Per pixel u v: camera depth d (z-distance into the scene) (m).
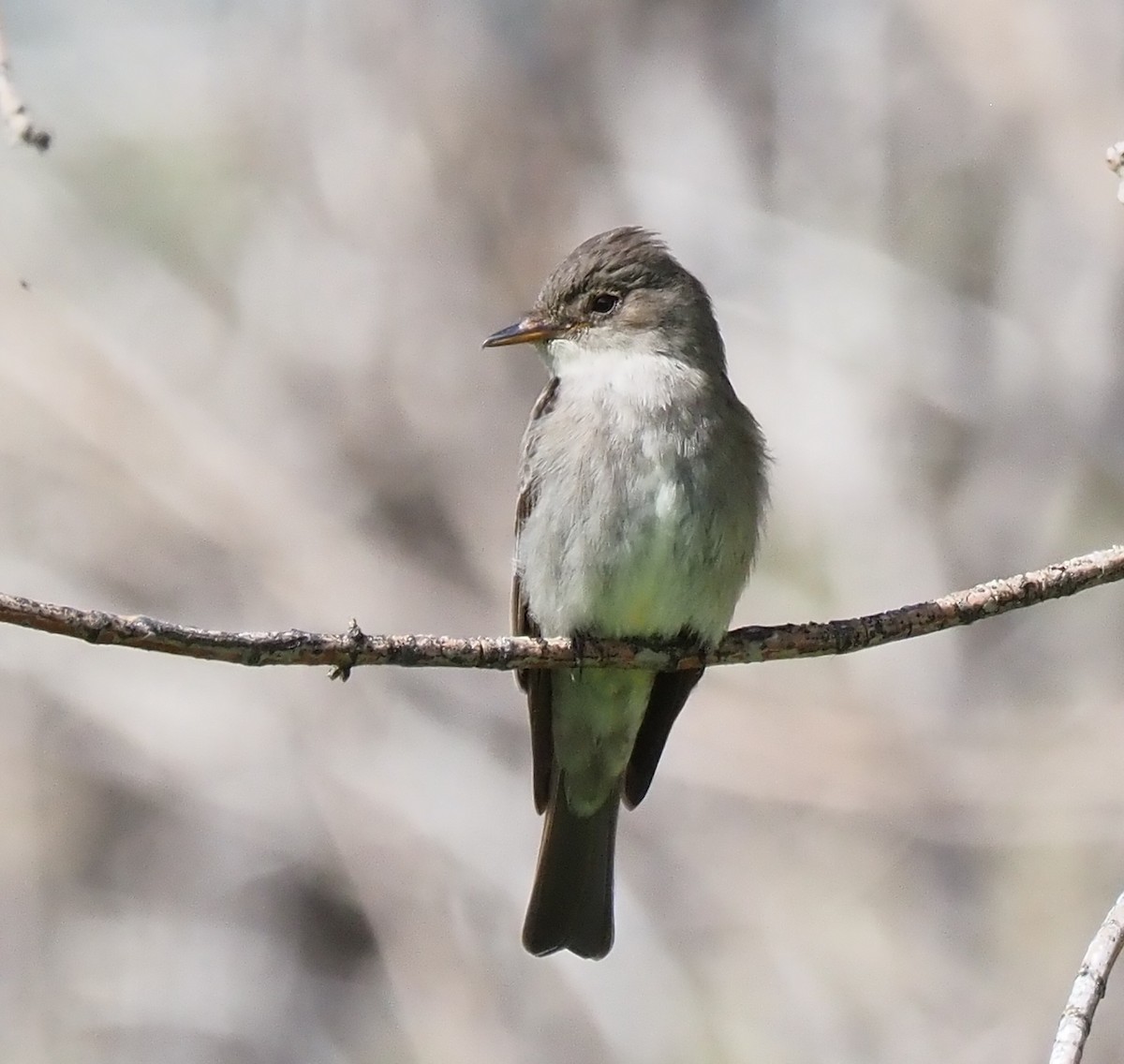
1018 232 13.91
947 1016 13.58
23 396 15.47
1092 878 13.90
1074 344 13.71
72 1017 14.65
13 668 15.04
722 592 8.89
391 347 15.11
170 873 15.00
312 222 15.41
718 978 13.66
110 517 15.30
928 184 14.20
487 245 15.08
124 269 15.79
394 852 13.98
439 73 15.18
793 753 13.62
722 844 14.01
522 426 15.00
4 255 15.77
